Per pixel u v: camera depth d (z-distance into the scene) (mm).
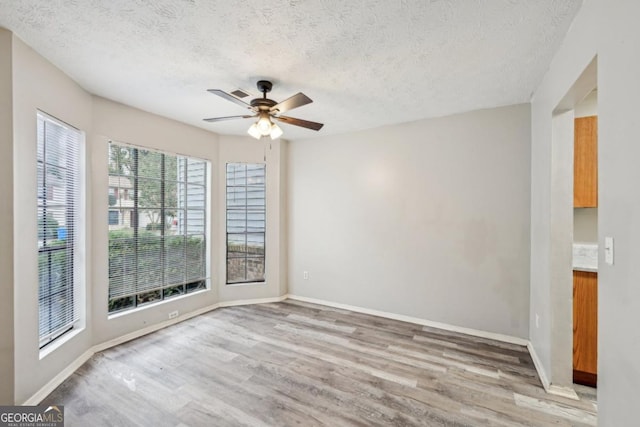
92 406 1970
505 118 2990
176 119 3461
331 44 1949
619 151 1146
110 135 2887
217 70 2312
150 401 2025
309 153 4270
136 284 3164
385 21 1705
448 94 2730
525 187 2900
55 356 2219
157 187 3375
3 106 1799
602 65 1295
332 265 4094
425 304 3424
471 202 3158
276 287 4316
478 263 3125
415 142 3480
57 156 2359
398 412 1920
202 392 2127
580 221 2678
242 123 3602
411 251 3512
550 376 2129
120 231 3021
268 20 1702
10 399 1827
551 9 1577
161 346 2861
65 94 2355
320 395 2096
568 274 2104
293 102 2219
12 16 1675
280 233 4336
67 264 2484
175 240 3578
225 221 4102
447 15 1642
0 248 1794
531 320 2777
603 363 1268
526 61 2127
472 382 2256
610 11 1223
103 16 1674
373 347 2846
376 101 2914
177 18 1691
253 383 2240
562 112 2102
